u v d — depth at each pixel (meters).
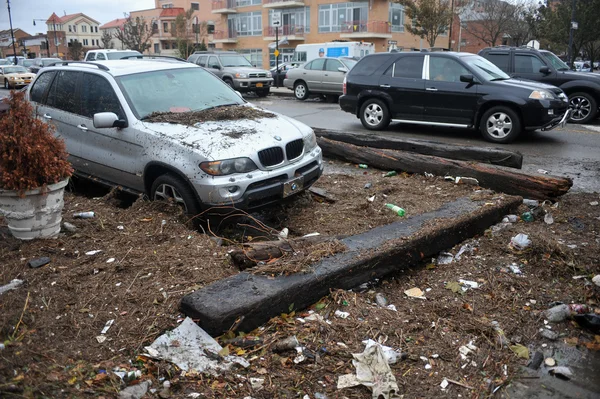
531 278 4.38
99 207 5.71
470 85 10.94
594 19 31.53
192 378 2.95
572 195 6.75
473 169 6.93
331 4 45.06
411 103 11.78
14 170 4.35
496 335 3.51
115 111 5.96
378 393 2.87
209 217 5.24
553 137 11.45
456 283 4.29
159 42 68.75
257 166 5.19
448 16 32.56
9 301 3.54
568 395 3.00
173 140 5.29
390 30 43.62
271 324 3.51
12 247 4.47
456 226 4.96
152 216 5.24
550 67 13.85
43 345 3.11
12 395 2.63
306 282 3.74
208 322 3.28
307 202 6.29
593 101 13.45
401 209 5.82
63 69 6.81
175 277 3.98
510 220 5.62
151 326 3.37
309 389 2.93
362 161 8.31
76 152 6.45
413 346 3.37
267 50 50.66
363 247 4.33
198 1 73.25
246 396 2.85
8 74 31.33
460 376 3.12
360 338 3.42
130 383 2.88
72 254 4.42
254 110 6.30
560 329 3.68
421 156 7.61
